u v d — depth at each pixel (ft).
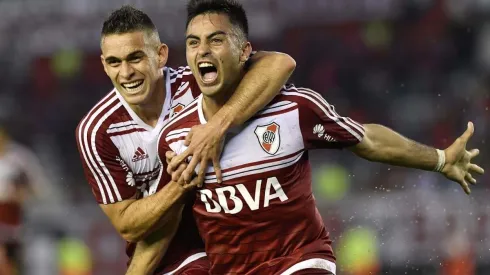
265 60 58.34
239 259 59.11
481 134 187.93
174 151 59.11
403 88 208.03
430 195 137.08
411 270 130.82
